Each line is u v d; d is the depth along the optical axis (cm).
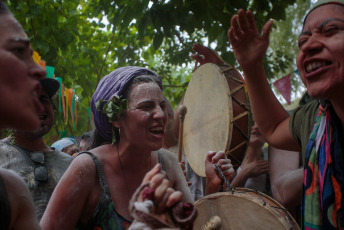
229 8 383
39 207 229
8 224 118
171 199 113
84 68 702
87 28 702
